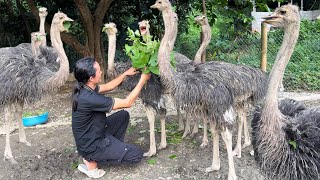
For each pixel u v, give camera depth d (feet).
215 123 12.73
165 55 12.61
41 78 14.65
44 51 16.76
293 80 24.99
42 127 19.81
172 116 20.56
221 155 15.53
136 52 12.99
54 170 14.97
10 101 14.87
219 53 26.55
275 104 9.91
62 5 29.19
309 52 29.68
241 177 13.69
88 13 26.91
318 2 49.44
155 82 14.32
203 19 17.42
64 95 25.81
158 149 16.30
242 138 16.78
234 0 22.59
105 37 32.27
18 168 15.16
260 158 10.54
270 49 27.20
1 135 18.86
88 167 14.17
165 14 12.75
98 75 13.10
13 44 32.12
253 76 13.73
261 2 22.17
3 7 31.60
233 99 12.91
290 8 9.68
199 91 12.28
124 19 31.42
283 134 9.91
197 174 14.10
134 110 21.81
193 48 31.65
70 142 17.62
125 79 14.83
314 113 10.65
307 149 9.73
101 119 13.65
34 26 31.81
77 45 27.37
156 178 13.94
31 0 26.81
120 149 13.94
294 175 9.89
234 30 26.07
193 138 17.38
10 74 14.48
